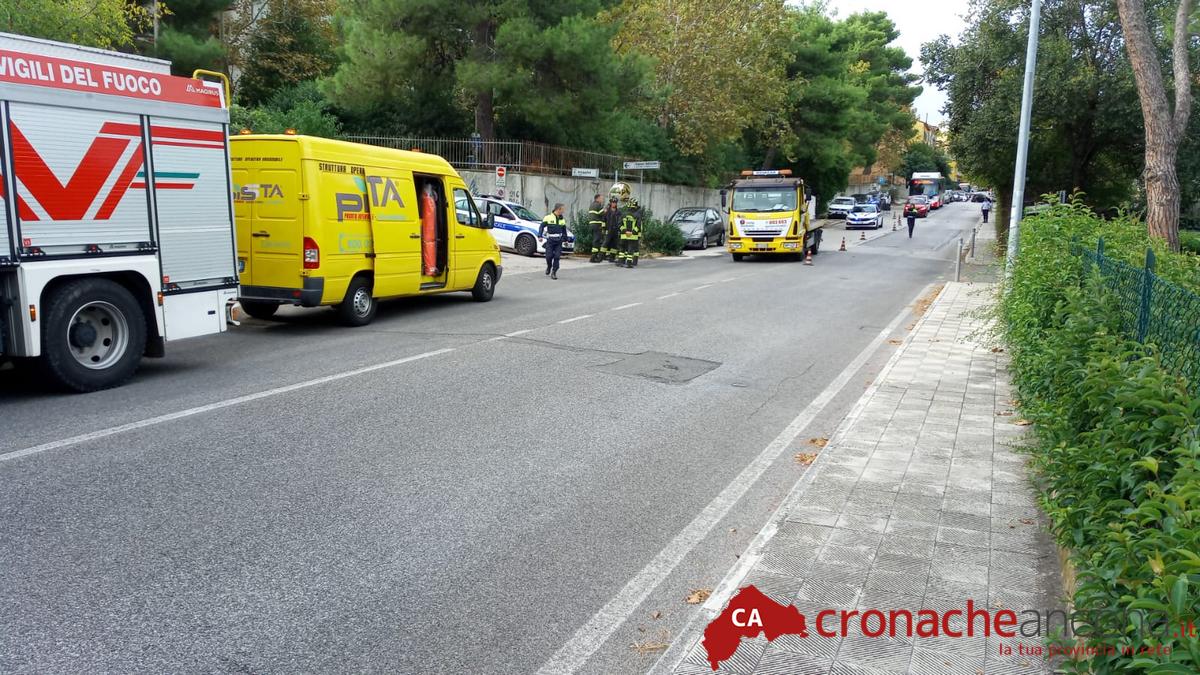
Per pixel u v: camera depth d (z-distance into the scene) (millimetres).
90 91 7793
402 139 29812
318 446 6543
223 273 9297
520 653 3791
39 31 14531
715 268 24844
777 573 4480
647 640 3936
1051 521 4852
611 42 33156
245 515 5152
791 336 12656
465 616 4094
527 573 4578
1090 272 7258
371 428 7078
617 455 6664
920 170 110125
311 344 10812
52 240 7551
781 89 43000
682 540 5098
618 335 12086
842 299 17594
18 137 7242
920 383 9133
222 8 26844
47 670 3471
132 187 8250
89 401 7652
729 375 9773
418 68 28062
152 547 4656
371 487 5719
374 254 12430
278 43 30609
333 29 31312
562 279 20250
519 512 5422
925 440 6926
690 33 36875
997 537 4945
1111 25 25281
